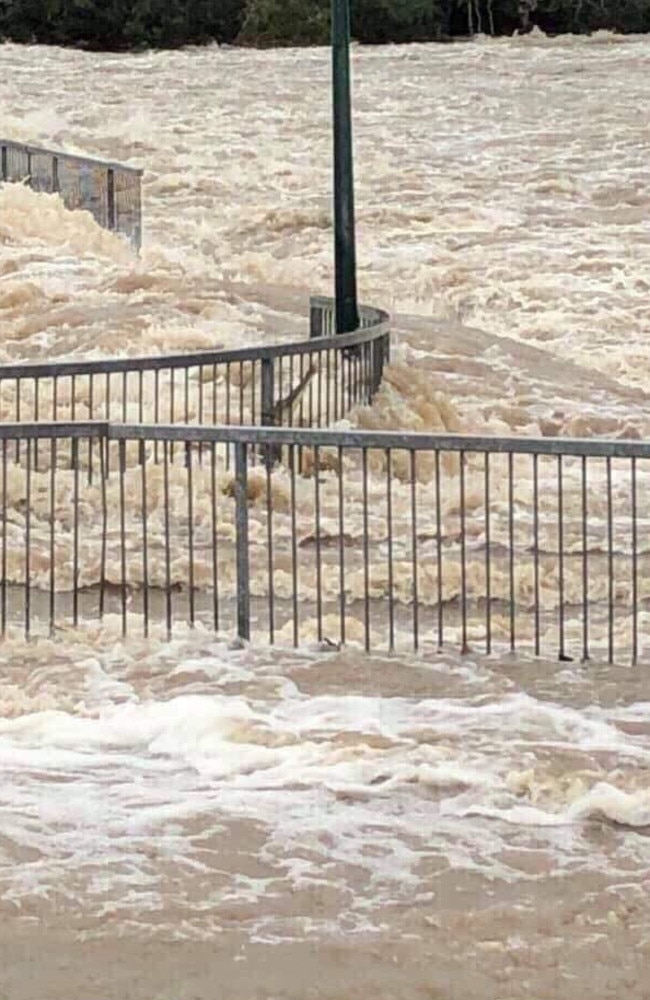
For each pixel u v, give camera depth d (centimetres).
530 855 1299
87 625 2033
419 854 1298
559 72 11006
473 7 13700
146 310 4181
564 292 5972
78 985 1086
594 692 1766
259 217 7238
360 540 2556
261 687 1766
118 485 2714
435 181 7919
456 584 2272
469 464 3128
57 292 4366
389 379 3591
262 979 1096
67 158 6106
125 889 1226
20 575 2308
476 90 10375
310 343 3034
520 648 1966
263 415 2959
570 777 1459
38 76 10894
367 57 11819
